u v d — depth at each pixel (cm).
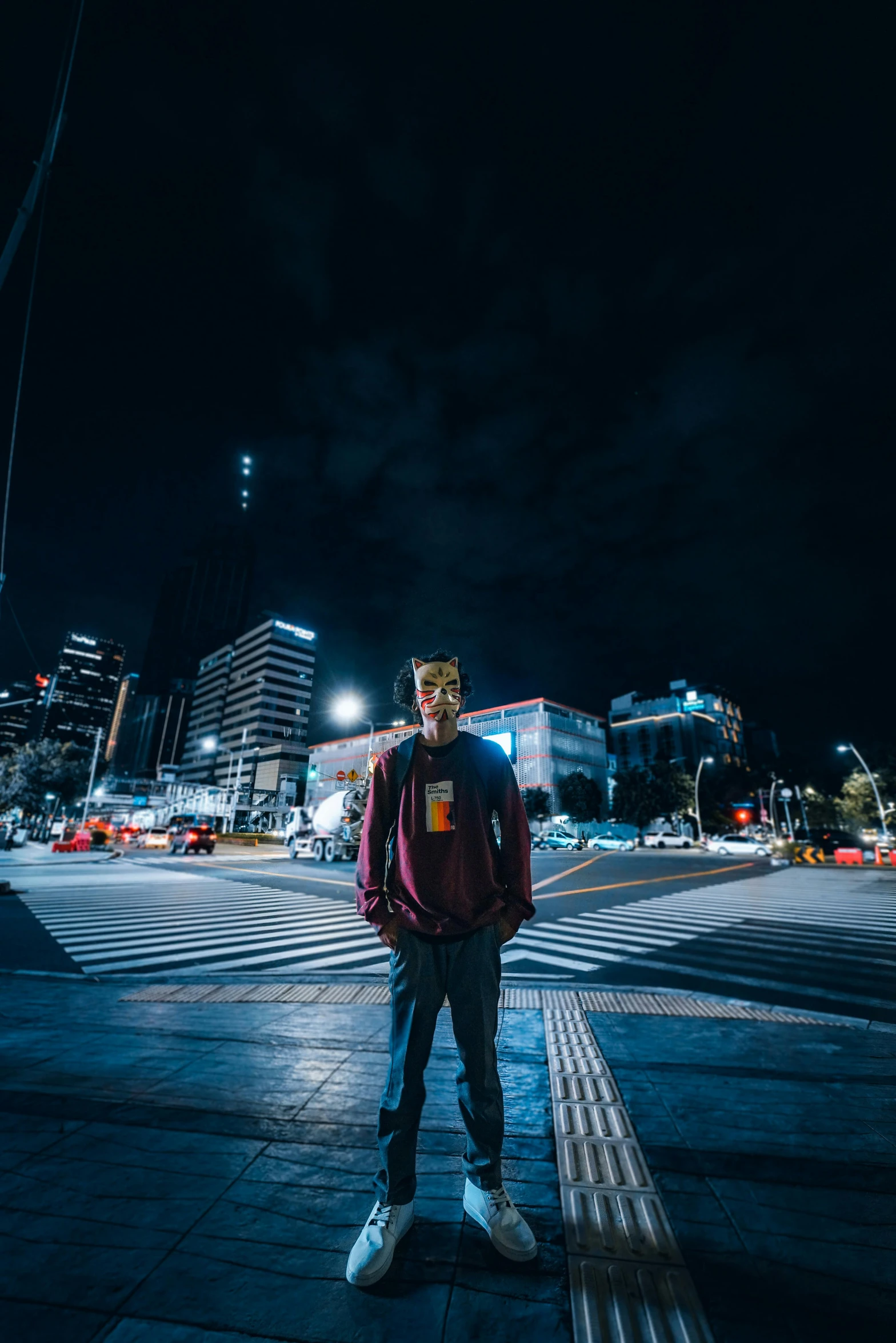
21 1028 351
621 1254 150
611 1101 246
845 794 5100
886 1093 254
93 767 4275
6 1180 183
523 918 176
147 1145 206
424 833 175
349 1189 180
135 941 744
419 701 189
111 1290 136
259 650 11512
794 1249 152
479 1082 165
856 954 655
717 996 437
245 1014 384
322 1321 128
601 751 7562
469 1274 144
